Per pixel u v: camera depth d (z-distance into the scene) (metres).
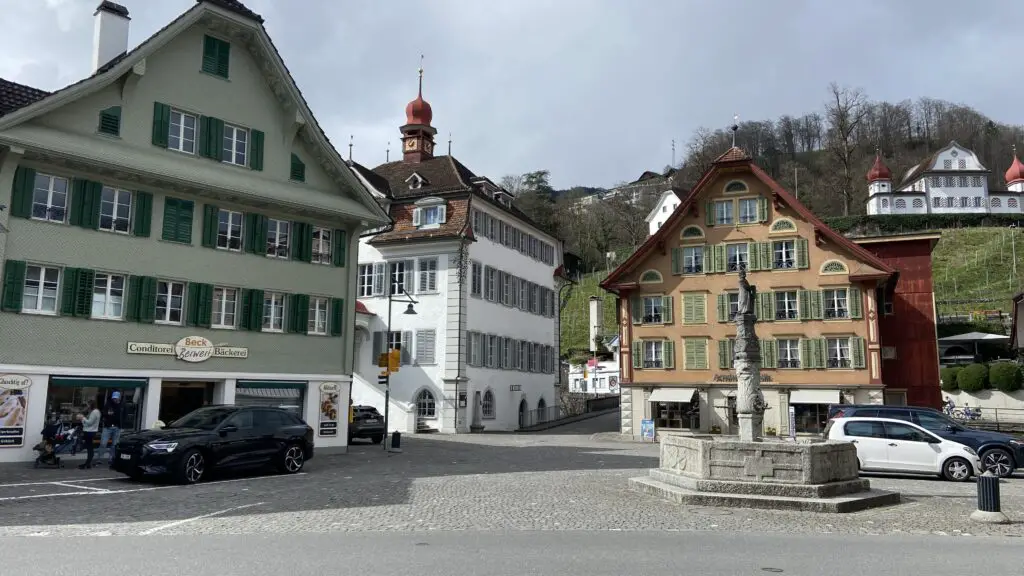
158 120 25.08
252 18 27.38
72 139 22.77
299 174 29.22
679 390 38.94
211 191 25.81
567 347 85.50
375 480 18.50
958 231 85.81
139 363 23.92
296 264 28.59
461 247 41.88
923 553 9.67
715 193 39.72
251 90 28.02
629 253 108.44
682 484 15.10
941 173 105.12
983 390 48.25
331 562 8.65
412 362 42.28
